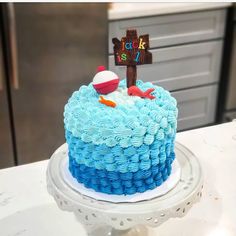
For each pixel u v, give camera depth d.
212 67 2.57
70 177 0.95
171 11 2.25
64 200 0.89
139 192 0.89
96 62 2.13
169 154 0.93
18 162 2.21
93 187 0.90
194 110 2.56
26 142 2.18
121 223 0.85
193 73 2.50
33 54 2.00
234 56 2.56
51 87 2.11
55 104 2.15
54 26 1.98
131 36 0.93
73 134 0.88
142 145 0.85
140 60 0.94
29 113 2.12
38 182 1.19
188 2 2.33
